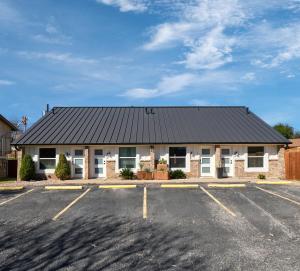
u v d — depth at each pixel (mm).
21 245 9695
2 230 11211
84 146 24531
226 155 25047
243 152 25000
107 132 25703
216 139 24766
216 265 8086
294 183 21062
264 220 12109
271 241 9828
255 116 28750
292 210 13586
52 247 9484
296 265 8039
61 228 11359
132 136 25078
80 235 10562
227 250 9109
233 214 12977
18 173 24578
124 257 8664
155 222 11930
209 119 28094
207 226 11391
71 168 24656
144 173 23734
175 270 7820
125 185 20188
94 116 28578
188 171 24750
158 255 8781
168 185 19953
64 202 15641
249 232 10703
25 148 24688
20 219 12609
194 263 8227
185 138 24828
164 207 14266
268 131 26016
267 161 25031
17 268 8039
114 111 29656
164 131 25859
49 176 24500
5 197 17281
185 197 16344
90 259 8555
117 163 24734
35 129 26047
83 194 17656
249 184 20734
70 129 26156
